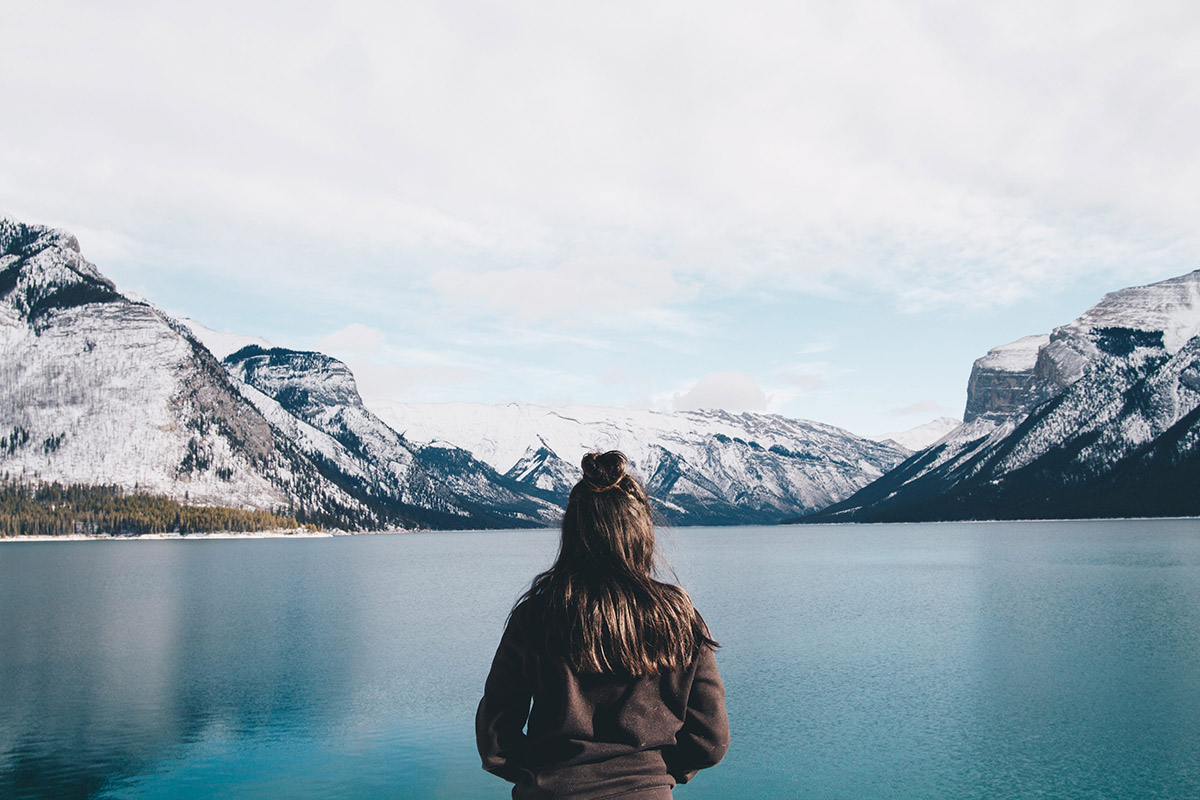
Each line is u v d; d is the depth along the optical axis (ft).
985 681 116.16
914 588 258.37
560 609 12.03
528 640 12.44
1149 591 231.91
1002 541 583.58
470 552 621.72
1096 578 276.21
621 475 12.75
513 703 12.82
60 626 185.26
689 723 12.41
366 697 109.81
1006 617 182.91
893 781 76.43
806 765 81.00
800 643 151.12
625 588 12.03
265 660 138.51
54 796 74.64
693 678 12.39
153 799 73.41
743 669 127.44
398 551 631.15
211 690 115.03
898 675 121.49
